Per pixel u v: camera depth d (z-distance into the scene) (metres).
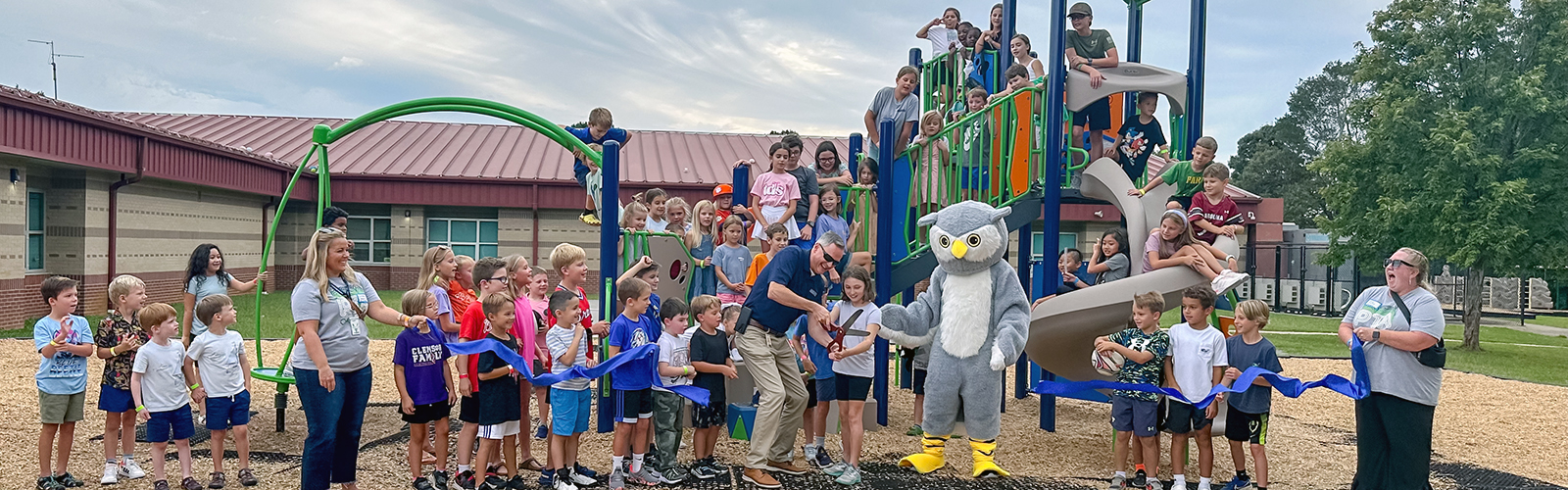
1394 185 16.44
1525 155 15.56
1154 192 7.50
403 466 6.13
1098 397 7.37
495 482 5.58
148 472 5.84
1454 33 16.34
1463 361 14.43
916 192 8.28
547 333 5.66
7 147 12.24
